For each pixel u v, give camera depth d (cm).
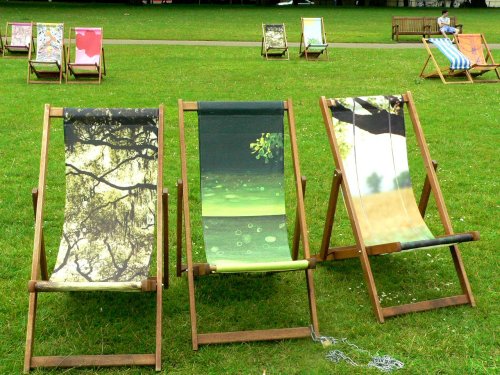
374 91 1198
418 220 462
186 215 402
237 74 1379
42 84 1234
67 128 414
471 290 434
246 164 446
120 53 1705
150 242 405
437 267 479
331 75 1381
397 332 392
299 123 927
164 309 413
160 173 405
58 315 402
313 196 623
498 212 585
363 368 356
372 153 468
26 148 764
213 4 3809
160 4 3647
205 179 443
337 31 2409
